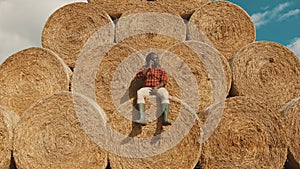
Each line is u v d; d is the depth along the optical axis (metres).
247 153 7.84
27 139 7.61
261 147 7.87
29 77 8.98
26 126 7.66
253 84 9.12
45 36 9.71
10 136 7.57
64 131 7.68
